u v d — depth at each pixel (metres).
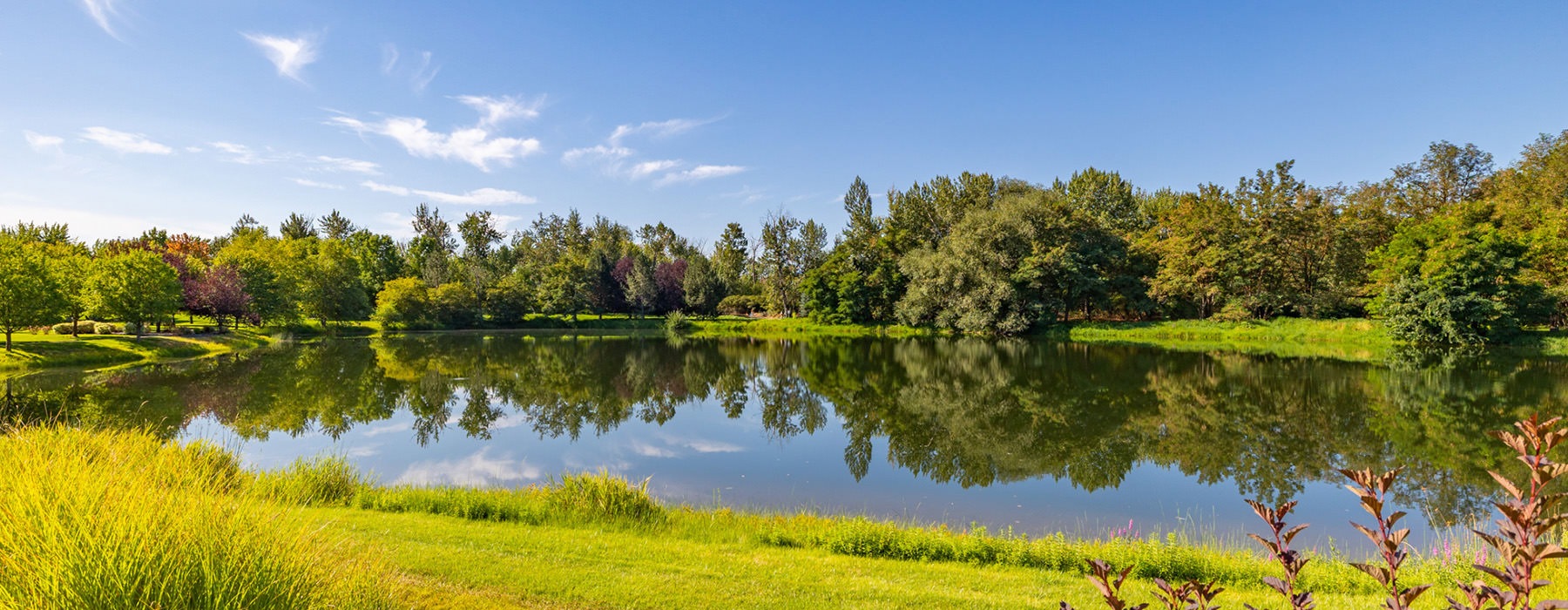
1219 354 36.84
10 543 3.77
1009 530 10.61
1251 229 47.66
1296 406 22.14
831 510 12.60
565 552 7.96
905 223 65.31
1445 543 8.98
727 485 14.40
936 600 6.67
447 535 8.48
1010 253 51.19
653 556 7.96
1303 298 46.16
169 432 19.09
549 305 76.69
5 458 5.18
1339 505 12.75
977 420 21.61
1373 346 38.25
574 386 29.78
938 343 48.38
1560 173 39.22
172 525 4.09
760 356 42.75
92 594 3.58
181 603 3.75
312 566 4.38
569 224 114.25
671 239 113.69
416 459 16.70
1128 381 28.38
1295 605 2.71
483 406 24.66
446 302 70.62
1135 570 7.69
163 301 38.16
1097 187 65.12
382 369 34.84
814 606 6.48
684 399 26.52
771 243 79.19
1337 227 47.00
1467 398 22.42
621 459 16.80
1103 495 13.62
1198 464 15.92
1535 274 35.25
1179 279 49.03
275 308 54.56
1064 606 2.79
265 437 19.09
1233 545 9.98
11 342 30.33
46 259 35.53
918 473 15.38
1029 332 51.25
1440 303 34.22
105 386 26.31
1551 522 2.19
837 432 20.14
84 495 4.11
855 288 63.38
